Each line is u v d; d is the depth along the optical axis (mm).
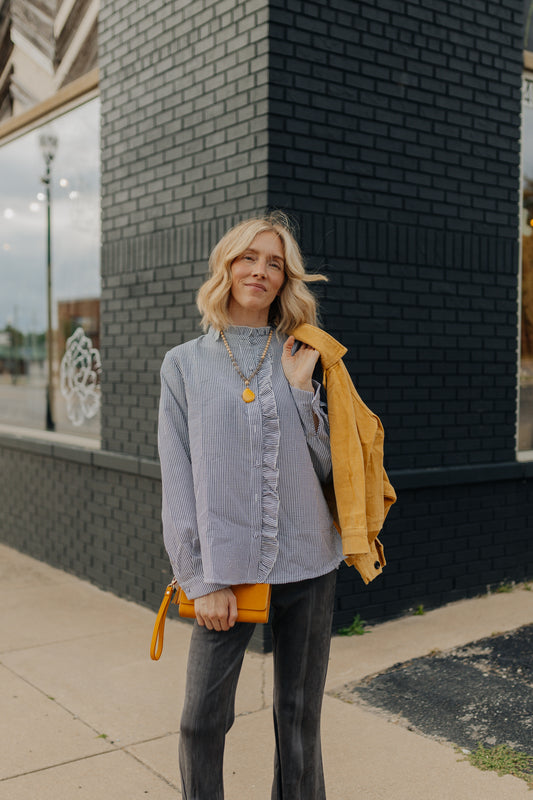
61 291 5746
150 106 4637
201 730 1997
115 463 4922
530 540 5090
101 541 5191
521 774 2752
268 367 2096
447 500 4656
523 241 5039
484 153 4715
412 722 3168
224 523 1970
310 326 2166
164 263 4551
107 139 5043
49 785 2727
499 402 4879
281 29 3844
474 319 4727
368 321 4238
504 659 3762
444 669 3668
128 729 3160
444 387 4594
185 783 2031
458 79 4559
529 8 4898
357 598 4254
